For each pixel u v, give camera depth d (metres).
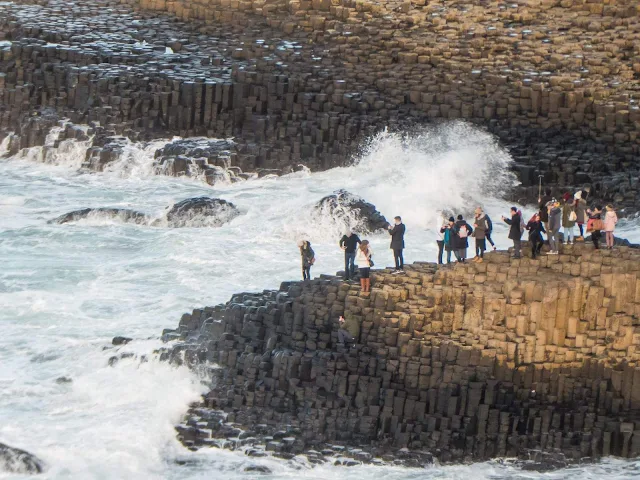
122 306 194.25
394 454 153.75
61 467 146.50
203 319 176.50
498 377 157.88
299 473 149.00
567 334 160.75
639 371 156.38
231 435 156.50
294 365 161.50
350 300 164.62
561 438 154.62
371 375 160.00
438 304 163.38
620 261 166.50
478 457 154.75
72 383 167.12
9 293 199.50
